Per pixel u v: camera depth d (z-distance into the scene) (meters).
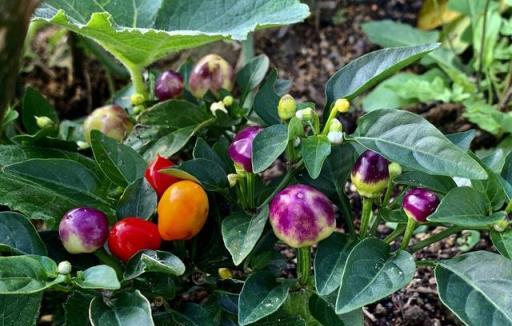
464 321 0.19
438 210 0.20
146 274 0.22
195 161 0.23
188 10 0.29
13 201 0.24
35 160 0.23
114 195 0.24
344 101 0.21
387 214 0.22
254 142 0.21
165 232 0.22
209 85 0.28
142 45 0.27
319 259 0.21
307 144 0.21
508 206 0.21
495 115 0.35
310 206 0.20
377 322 0.29
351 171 0.22
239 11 0.29
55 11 0.27
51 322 0.29
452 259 0.21
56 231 0.23
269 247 0.24
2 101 0.20
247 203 0.23
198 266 0.25
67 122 0.33
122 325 0.20
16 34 0.19
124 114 0.28
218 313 0.23
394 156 0.21
